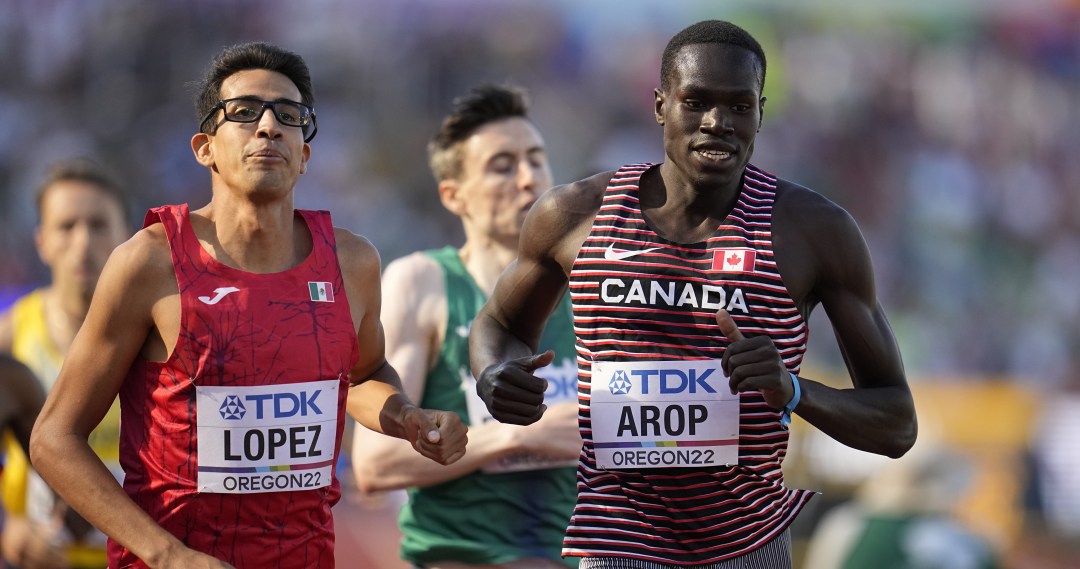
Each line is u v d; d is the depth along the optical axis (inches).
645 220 434.9
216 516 426.0
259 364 425.4
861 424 426.9
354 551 944.3
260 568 430.6
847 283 433.4
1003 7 2431.1
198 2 2106.3
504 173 637.3
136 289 425.1
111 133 2023.9
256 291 430.9
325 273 445.4
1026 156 2390.5
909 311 2165.4
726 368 400.5
